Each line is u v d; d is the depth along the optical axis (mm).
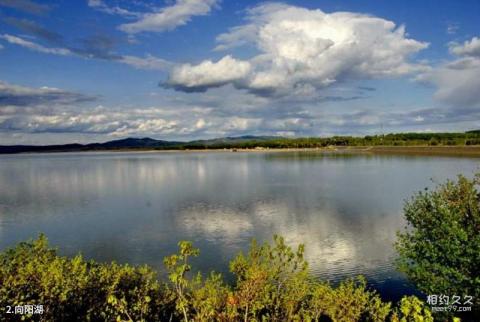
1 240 40125
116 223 46125
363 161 146625
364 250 33219
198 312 12992
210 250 33781
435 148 174750
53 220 48969
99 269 16109
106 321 13336
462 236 16781
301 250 13438
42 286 12508
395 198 60250
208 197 65188
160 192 73812
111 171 131125
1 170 142875
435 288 17594
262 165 143375
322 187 75375
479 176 20406
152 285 16281
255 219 46250
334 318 14281
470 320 17016
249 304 12805
